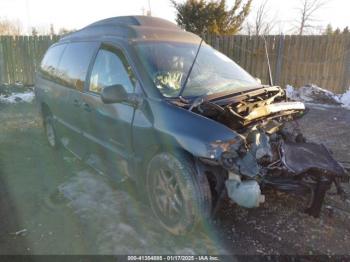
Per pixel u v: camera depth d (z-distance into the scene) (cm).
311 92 912
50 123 509
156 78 303
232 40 1030
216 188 269
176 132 256
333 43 944
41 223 306
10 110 802
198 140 244
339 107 837
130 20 379
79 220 309
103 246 271
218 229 293
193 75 331
